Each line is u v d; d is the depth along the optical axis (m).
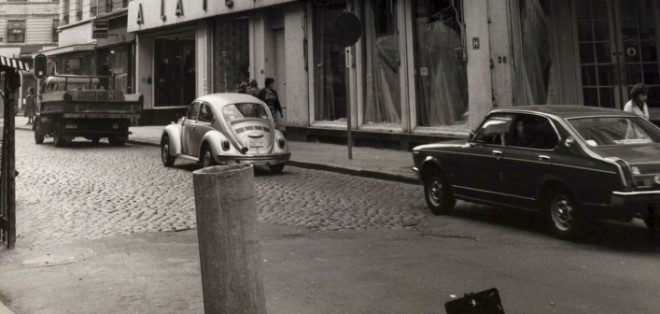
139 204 9.52
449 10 14.75
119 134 20.22
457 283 5.28
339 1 17.78
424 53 15.53
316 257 6.26
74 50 32.12
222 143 12.43
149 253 6.50
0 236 7.28
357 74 17.12
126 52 29.19
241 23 22.02
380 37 16.61
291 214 8.71
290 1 18.72
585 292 4.97
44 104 20.58
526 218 8.36
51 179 12.32
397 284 5.27
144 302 4.84
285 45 19.33
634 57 14.01
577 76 14.22
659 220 6.39
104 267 5.93
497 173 7.75
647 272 5.54
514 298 4.83
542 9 14.20
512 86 13.49
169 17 24.61
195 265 6.00
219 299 2.69
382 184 11.66
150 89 28.08
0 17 46.94
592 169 6.47
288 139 19.34
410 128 15.72
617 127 7.09
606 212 6.37
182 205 9.42
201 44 23.25
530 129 7.53
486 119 8.27
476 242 6.93
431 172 8.95
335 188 11.20
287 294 5.01
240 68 22.02
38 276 5.62
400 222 8.17
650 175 6.22
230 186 2.69
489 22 13.62
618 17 14.00
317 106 18.66
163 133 14.76
